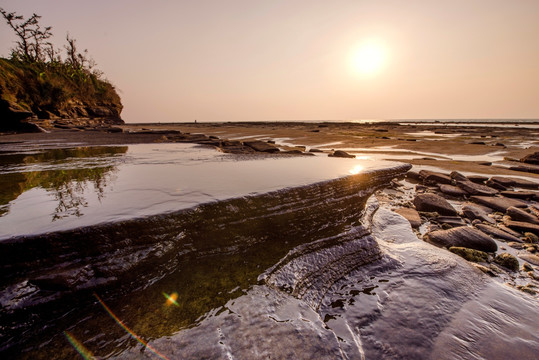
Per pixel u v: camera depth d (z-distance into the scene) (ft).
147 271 6.71
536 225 14.89
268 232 9.20
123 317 5.77
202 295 6.63
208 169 13.50
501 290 8.75
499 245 13.06
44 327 5.29
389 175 14.28
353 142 65.10
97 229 6.13
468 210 17.58
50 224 6.12
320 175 12.04
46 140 36.19
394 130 128.26
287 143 63.00
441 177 25.84
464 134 104.94
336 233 10.50
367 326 6.98
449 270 9.61
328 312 7.54
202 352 5.09
